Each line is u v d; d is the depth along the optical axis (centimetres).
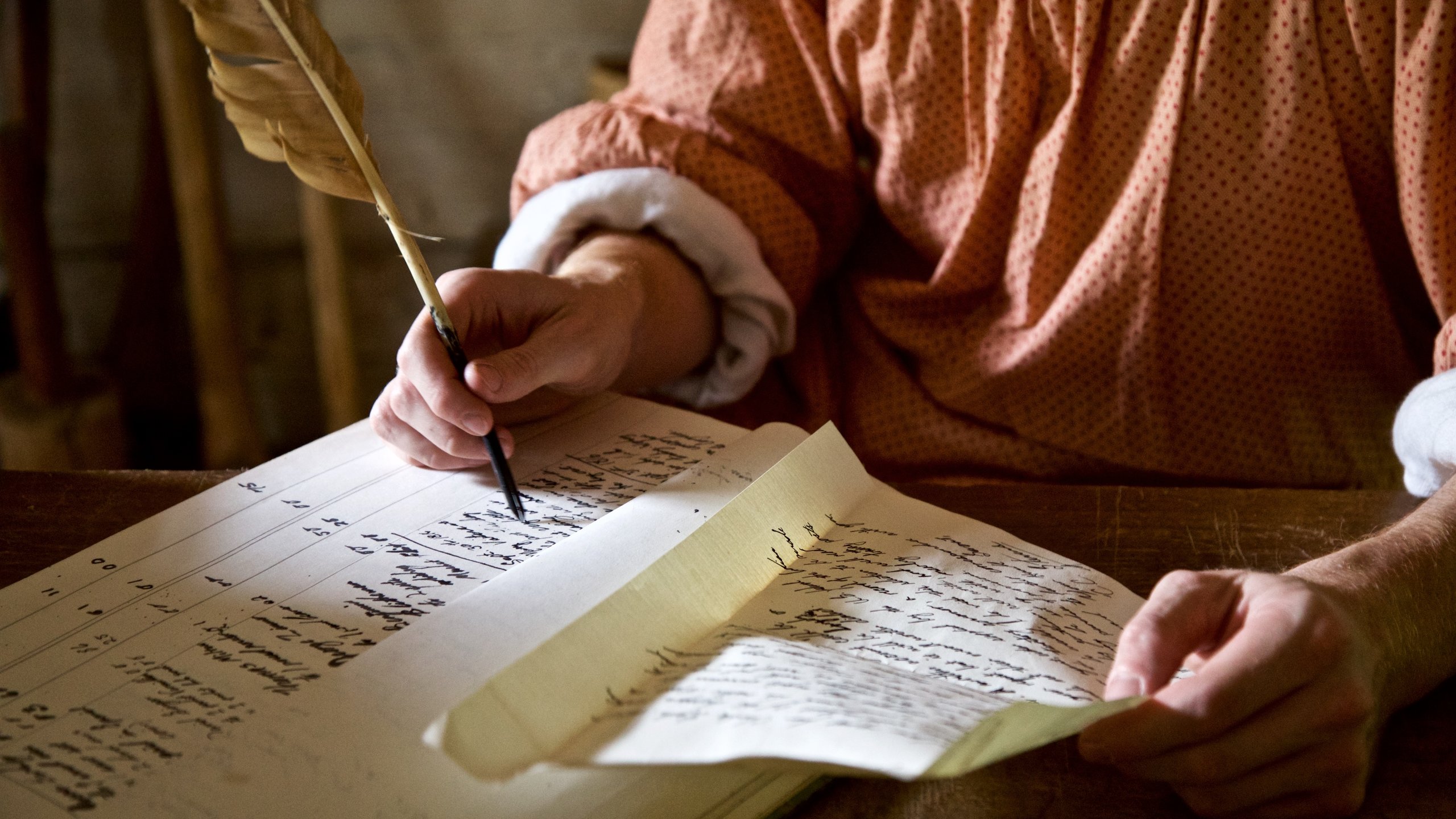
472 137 173
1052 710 36
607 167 83
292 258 181
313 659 44
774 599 47
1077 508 58
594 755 36
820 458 55
